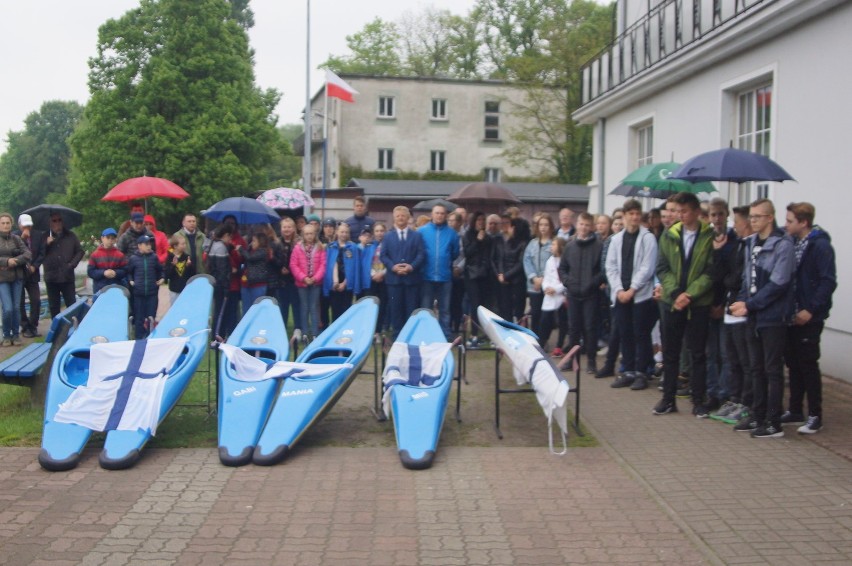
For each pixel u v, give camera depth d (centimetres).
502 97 3722
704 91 1130
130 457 577
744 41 985
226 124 2891
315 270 1045
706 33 1045
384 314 1141
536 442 651
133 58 2906
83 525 472
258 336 759
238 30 3102
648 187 951
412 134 3944
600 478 560
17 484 543
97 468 578
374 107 3900
